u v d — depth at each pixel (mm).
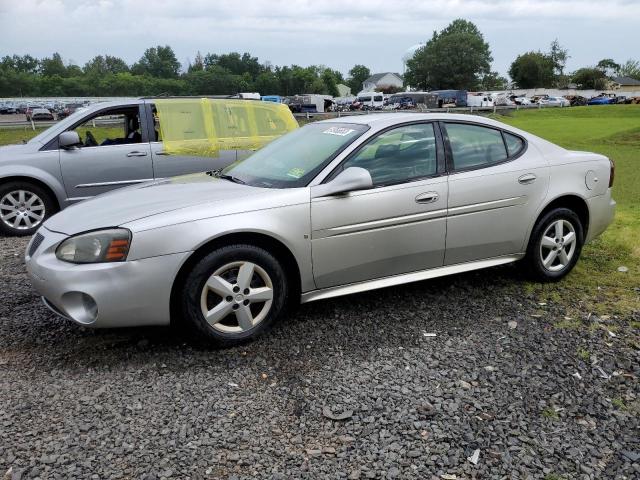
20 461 2625
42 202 7316
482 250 4559
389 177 4137
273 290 3826
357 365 3541
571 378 3389
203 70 128125
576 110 52281
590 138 24234
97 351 3734
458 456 2688
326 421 2959
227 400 3150
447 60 112625
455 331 4023
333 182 3896
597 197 5051
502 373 3441
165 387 3283
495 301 4562
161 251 3465
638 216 7758
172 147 7680
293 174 4090
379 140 4199
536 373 3443
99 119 7609
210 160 7891
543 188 4703
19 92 107188
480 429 2893
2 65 121562
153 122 7695
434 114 4512
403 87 130250
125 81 113562
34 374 3443
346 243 3984
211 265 3582
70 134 7164
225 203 3713
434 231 4277
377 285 4203
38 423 2930
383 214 4051
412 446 2758
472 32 125625
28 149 7207
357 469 2594
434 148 4359
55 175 7207
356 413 3027
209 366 3529
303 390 3252
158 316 3543
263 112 8344
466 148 4496
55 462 2623
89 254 3449
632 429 2914
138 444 2762
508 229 4605
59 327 4125
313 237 3871
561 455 2707
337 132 4422
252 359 3621
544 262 4875
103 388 3270
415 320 4211
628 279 5039
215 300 3695
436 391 3234
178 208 3656
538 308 4422
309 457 2676
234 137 8062
